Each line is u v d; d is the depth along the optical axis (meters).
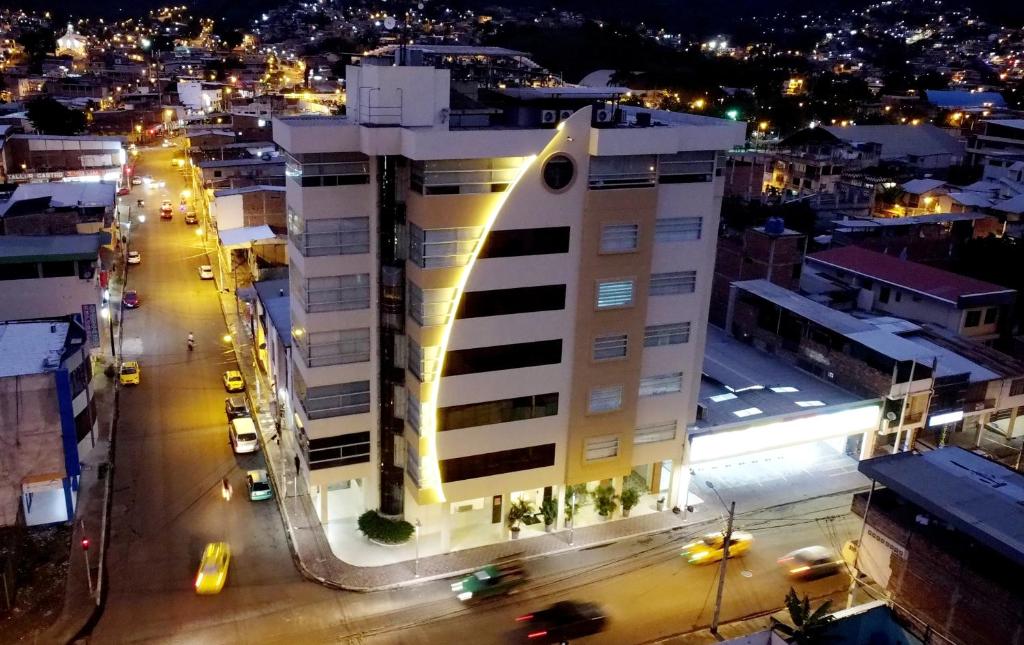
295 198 42.38
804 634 34.47
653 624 41.03
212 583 41.66
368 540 46.34
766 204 119.44
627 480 50.84
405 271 42.41
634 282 43.88
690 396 48.72
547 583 43.66
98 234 70.31
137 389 64.12
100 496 49.25
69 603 39.94
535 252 41.66
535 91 47.59
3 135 114.56
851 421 54.62
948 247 91.81
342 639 38.88
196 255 101.06
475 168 39.56
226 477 52.38
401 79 40.91
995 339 70.88
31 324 52.59
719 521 50.09
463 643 39.03
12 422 43.12
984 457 44.84
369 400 45.47
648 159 42.22
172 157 162.00
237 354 71.94
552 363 43.94
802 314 61.41
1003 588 36.06
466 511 48.94
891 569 41.72
